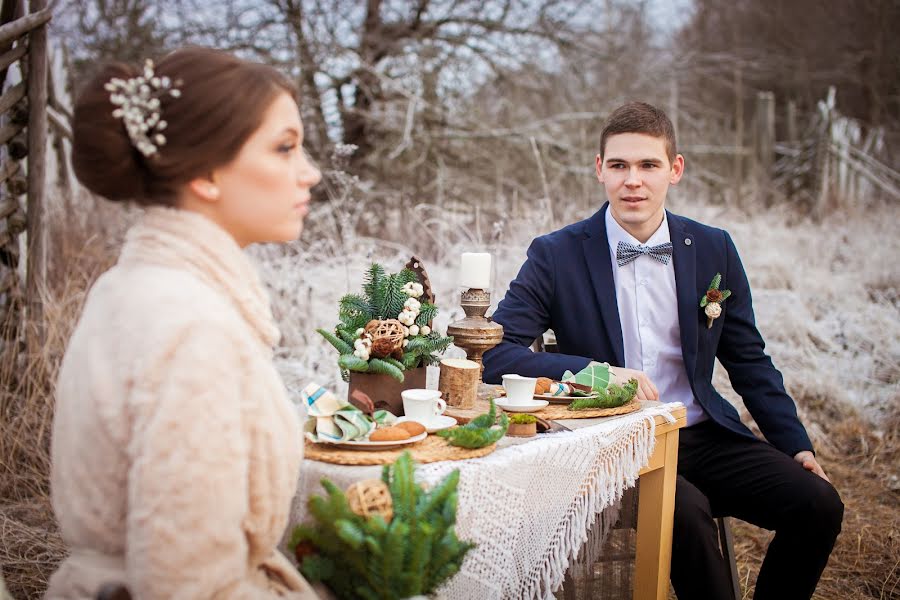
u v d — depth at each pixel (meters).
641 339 2.58
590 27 8.20
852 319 5.11
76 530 1.21
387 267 4.57
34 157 3.62
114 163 1.28
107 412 1.14
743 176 9.27
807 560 2.26
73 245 4.35
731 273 2.59
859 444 3.97
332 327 4.16
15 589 2.39
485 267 2.01
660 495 2.06
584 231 2.65
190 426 1.09
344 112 7.16
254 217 1.34
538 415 1.91
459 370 1.92
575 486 1.77
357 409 1.66
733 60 10.36
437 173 6.95
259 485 1.19
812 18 13.34
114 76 1.29
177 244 1.26
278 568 1.30
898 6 12.82
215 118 1.26
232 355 1.16
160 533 1.08
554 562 1.75
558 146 7.35
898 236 6.74
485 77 7.68
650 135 2.48
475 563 1.56
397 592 1.27
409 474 1.34
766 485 2.30
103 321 1.20
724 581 2.11
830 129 8.70
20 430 3.12
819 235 6.85
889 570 2.90
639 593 2.09
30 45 3.59
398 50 7.35
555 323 2.65
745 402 2.60
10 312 3.59
